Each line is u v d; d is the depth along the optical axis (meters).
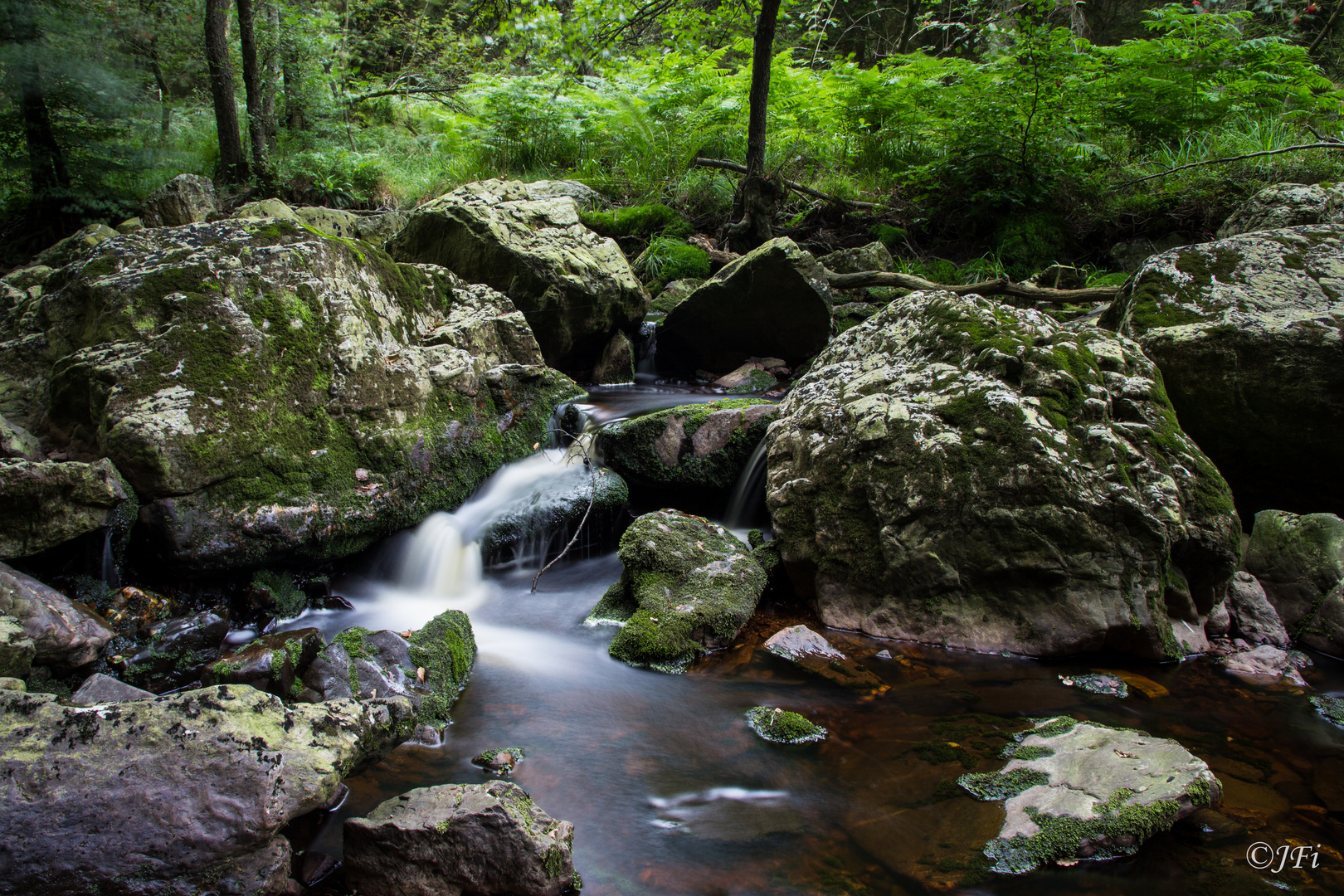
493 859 2.02
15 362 4.09
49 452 3.66
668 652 3.35
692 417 4.94
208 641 3.14
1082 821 2.20
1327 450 4.20
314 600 3.84
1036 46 7.93
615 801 2.45
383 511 3.96
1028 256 8.20
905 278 7.57
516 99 11.13
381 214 8.99
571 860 2.12
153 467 3.28
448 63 14.64
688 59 10.51
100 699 2.41
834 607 3.74
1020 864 2.14
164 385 3.51
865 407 3.91
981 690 3.12
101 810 1.83
